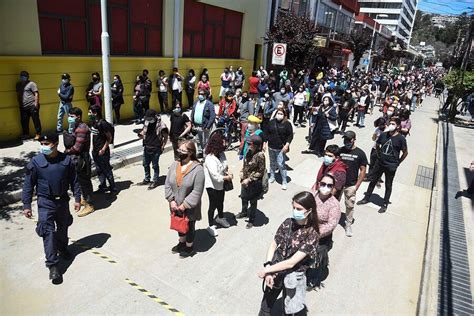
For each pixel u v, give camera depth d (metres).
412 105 23.08
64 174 4.57
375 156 8.23
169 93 14.41
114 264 4.98
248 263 5.26
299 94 14.60
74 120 6.01
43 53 9.88
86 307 4.18
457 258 5.76
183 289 4.60
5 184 6.84
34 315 4.02
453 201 8.13
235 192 7.75
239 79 17.92
